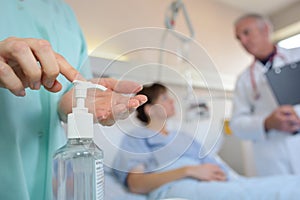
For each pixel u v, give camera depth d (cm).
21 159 32
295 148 125
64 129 32
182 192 77
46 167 34
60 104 32
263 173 132
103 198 27
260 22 139
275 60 135
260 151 133
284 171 125
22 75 25
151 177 88
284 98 122
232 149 141
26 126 33
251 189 68
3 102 31
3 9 34
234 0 170
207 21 164
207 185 77
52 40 38
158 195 81
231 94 157
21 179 31
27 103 33
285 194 61
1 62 23
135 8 135
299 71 118
